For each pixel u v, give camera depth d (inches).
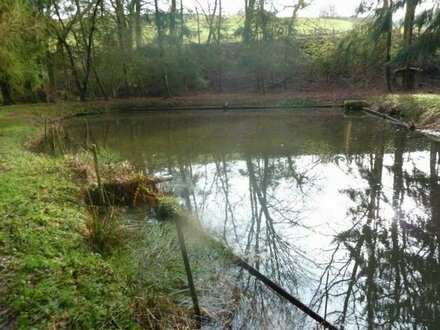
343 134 551.5
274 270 189.0
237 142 517.7
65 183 270.4
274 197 303.3
